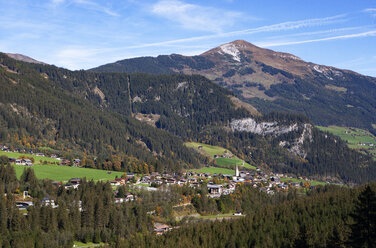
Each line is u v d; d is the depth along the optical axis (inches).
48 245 7406.5
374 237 5236.2
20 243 7121.1
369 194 5442.9
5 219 7687.0
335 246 6761.8
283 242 7834.6
